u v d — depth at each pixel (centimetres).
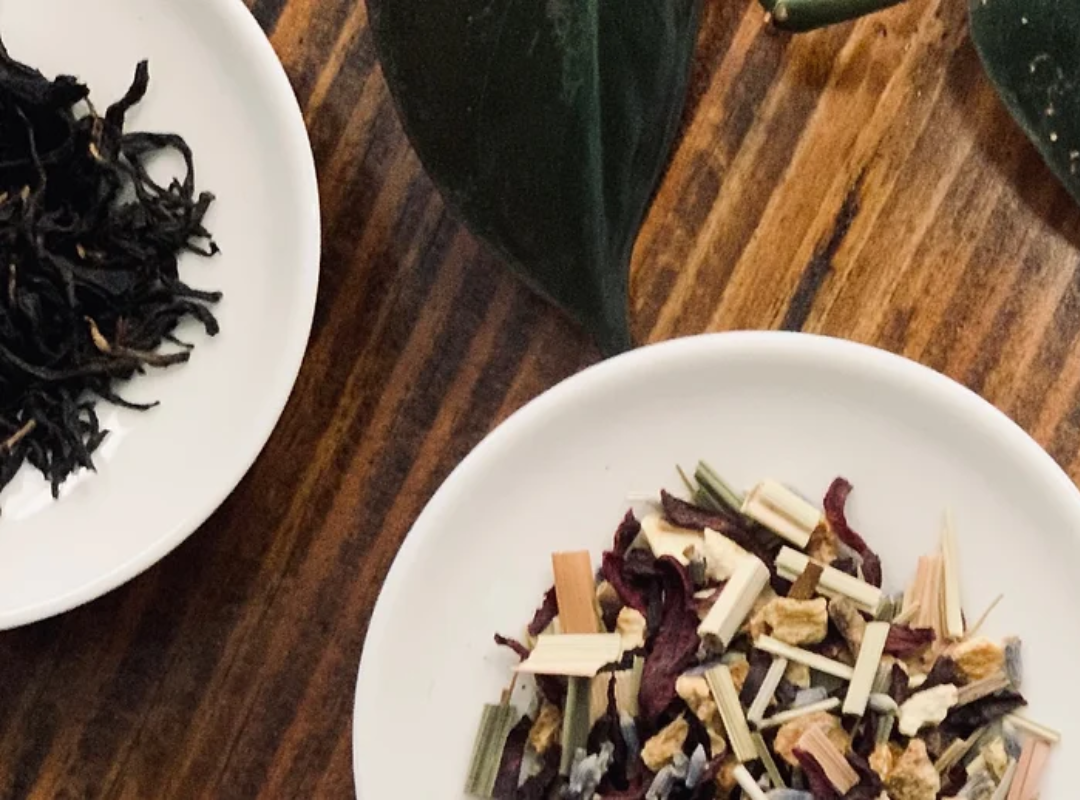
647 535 20
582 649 20
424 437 21
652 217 21
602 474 20
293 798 22
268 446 21
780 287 21
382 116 21
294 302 20
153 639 22
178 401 21
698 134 21
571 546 20
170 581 22
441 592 20
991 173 21
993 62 19
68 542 21
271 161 20
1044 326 21
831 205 21
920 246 21
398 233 21
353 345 21
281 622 22
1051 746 20
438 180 18
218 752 22
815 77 21
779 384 20
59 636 22
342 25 21
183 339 21
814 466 20
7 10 21
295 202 20
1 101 21
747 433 20
